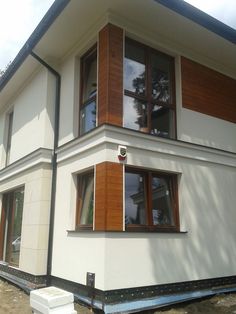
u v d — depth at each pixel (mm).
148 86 7887
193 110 8445
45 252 8062
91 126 7727
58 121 8758
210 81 9023
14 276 9000
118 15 7391
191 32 7988
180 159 7719
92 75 8102
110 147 6668
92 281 6297
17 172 9789
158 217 7273
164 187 7559
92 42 8000
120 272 6234
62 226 7742
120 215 6523
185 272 7164
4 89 10953
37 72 9672
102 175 6590
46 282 7871
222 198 8352
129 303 6215
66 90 8648
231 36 8211
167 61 8484
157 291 6641
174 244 7148
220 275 7789
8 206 10711
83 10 7242
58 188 8188
